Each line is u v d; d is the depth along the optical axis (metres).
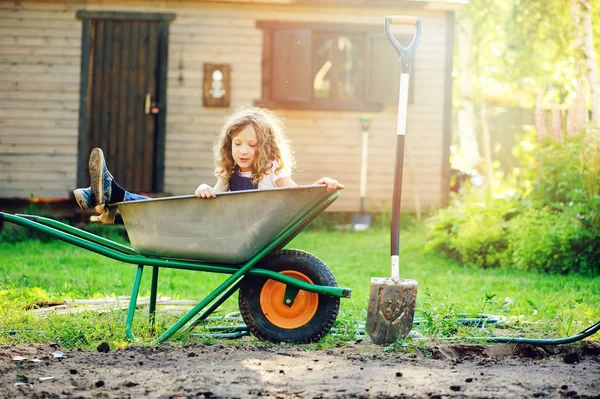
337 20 14.45
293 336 5.02
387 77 14.47
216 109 14.34
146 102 14.23
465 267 10.04
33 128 14.06
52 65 14.08
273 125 5.40
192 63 14.30
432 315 5.54
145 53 14.25
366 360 4.45
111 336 5.07
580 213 9.89
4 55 14.05
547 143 11.89
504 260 10.01
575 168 10.90
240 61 14.36
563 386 3.84
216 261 5.06
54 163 14.06
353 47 14.58
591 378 4.06
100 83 14.21
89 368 4.16
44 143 14.07
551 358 4.71
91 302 6.61
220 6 14.29
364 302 7.04
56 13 14.06
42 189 14.05
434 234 11.17
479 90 21.02
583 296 7.44
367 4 14.24
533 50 22.77
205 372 4.08
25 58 14.05
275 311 5.08
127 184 14.25
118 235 12.88
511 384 3.90
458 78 25.91
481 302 7.08
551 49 22.66
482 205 11.23
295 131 14.49
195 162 14.30
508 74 23.44
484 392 3.73
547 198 11.02
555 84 22.34
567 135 11.66
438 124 14.64
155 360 4.36
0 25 14.05
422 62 14.60
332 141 14.53
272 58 14.30
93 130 14.20
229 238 4.96
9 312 5.91
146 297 6.96
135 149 14.26
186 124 14.30
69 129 14.09
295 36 14.30
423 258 10.86
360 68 14.59
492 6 22.08
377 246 11.91
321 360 4.44
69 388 3.75
